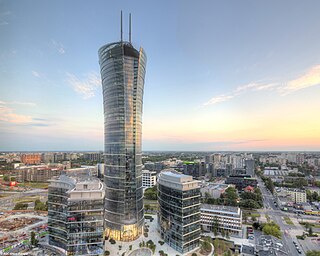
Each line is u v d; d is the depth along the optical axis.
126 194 173.75
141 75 192.62
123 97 180.12
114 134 182.50
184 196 140.88
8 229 186.12
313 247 160.75
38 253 139.12
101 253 128.50
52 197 143.50
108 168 185.75
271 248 136.00
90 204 128.75
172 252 142.12
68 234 126.06
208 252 141.75
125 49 181.12
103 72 195.25
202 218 192.12
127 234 166.38
